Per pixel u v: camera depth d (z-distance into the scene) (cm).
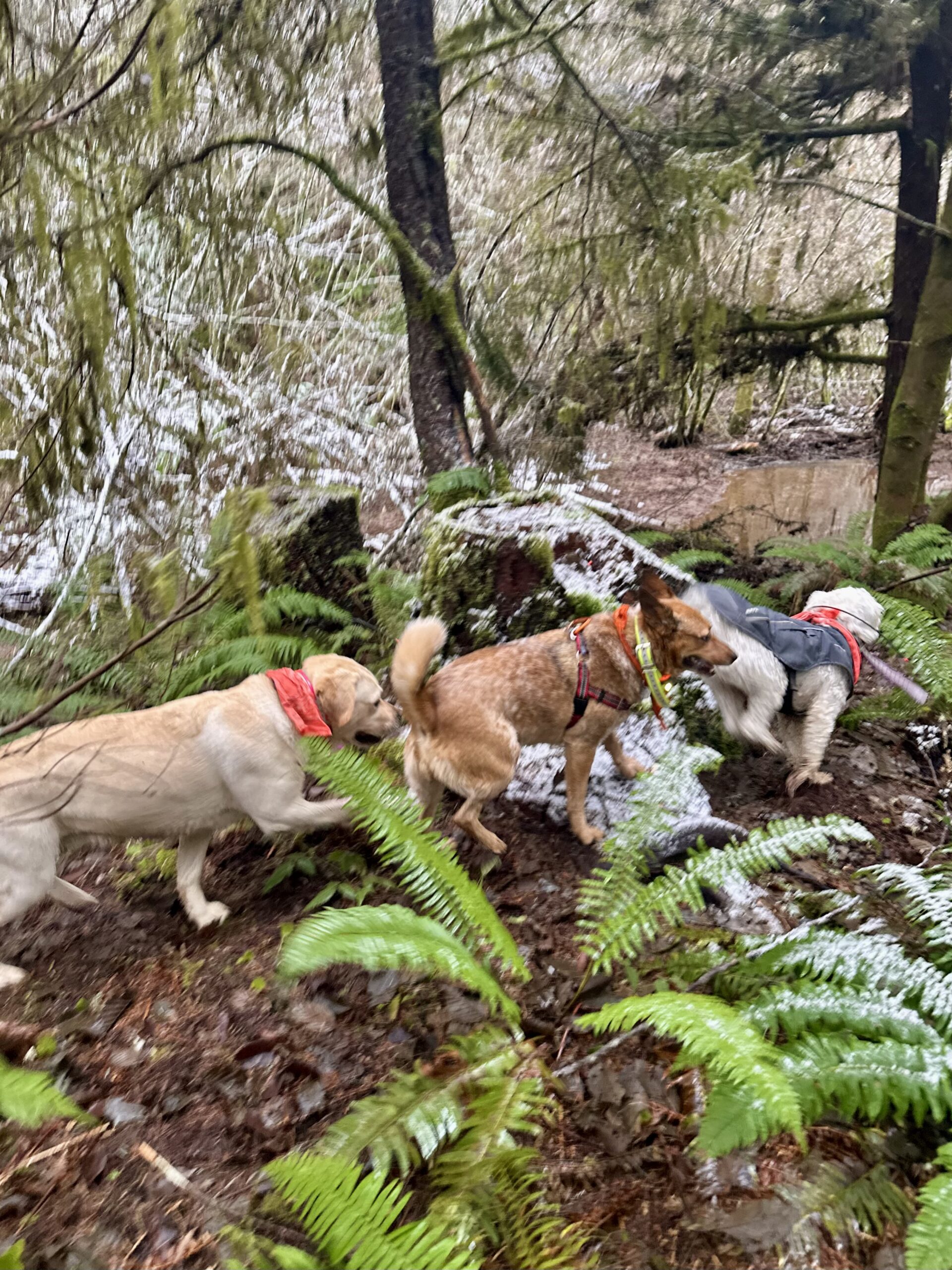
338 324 934
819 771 459
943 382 762
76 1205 225
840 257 1017
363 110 883
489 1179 210
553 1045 272
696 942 313
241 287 748
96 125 506
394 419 984
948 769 470
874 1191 212
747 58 688
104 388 516
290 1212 216
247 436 789
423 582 500
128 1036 285
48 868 313
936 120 741
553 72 716
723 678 429
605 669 371
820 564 677
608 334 794
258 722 329
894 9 639
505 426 839
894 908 344
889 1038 238
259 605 325
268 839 399
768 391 1253
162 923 353
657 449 1269
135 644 299
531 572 475
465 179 972
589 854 388
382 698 374
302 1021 286
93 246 495
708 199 665
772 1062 222
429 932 248
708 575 700
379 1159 206
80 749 295
